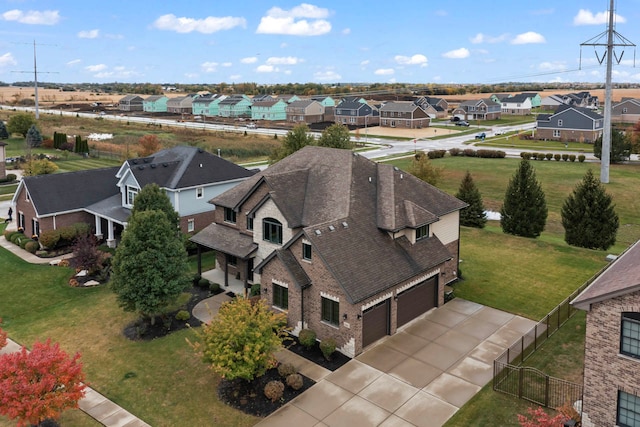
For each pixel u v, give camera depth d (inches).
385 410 842.8
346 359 1006.4
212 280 1400.1
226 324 869.2
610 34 2691.9
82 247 1429.6
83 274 1448.1
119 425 821.9
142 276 1098.1
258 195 1312.7
